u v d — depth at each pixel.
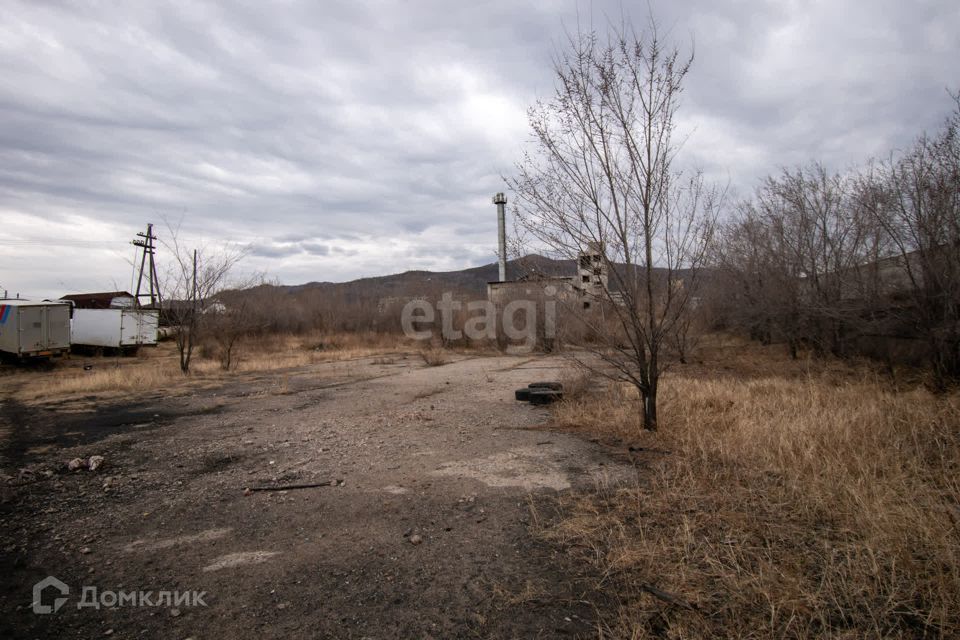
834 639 2.48
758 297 16.02
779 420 6.66
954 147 8.59
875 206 10.38
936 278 8.91
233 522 4.29
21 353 20.02
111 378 14.72
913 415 6.75
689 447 5.95
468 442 6.80
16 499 4.94
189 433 7.91
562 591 3.07
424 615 2.86
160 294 16.86
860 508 3.84
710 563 3.19
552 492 4.78
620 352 7.00
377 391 12.30
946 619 2.58
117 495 5.04
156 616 2.88
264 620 2.83
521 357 22.86
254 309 30.31
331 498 4.80
